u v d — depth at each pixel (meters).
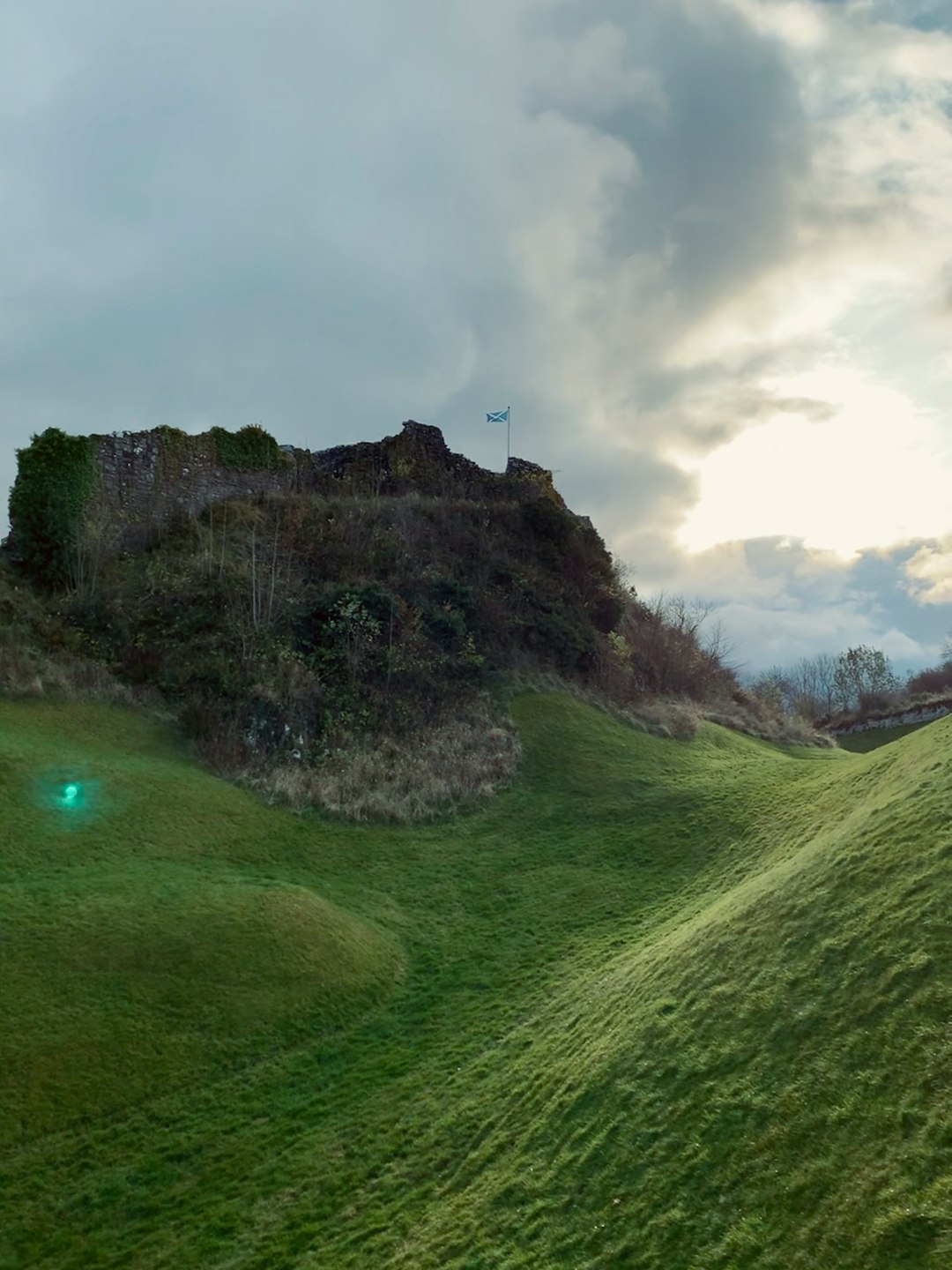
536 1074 14.20
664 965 15.31
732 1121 10.39
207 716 30.09
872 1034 10.45
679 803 29.41
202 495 43.34
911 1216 7.85
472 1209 11.34
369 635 36.03
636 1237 9.45
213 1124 14.71
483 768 32.22
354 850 26.20
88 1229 12.52
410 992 19.31
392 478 50.31
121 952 17.61
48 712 28.12
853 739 62.00
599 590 49.69
